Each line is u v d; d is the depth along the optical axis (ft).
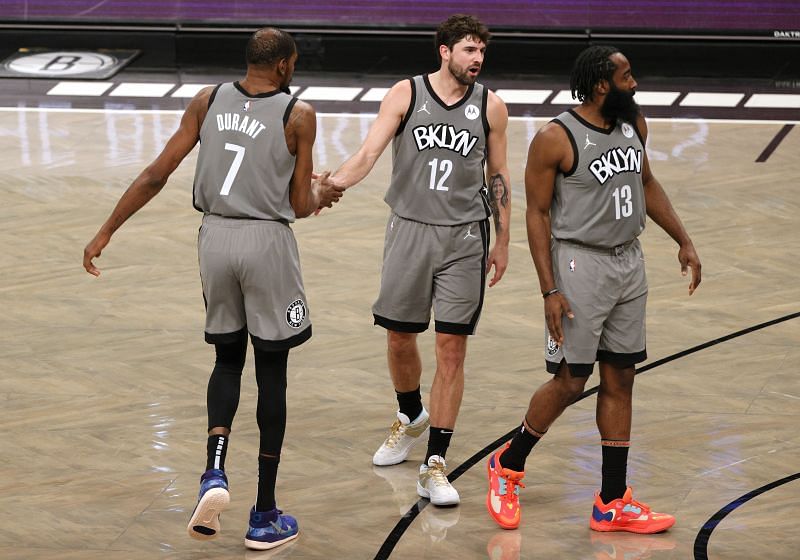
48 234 81.35
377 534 46.21
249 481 50.37
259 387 44.98
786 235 80.48
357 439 54.29
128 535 45.98
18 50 133.28
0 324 67.41
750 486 49.32
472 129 48.08
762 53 128.98
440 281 48.98
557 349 45.42
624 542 45.34
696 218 83.76
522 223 83.25
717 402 57.16
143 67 127.75
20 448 53.16
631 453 52.37
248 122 43.27
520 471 46.60
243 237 43.50
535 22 131.64
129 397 58.34
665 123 107.45
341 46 132.46
